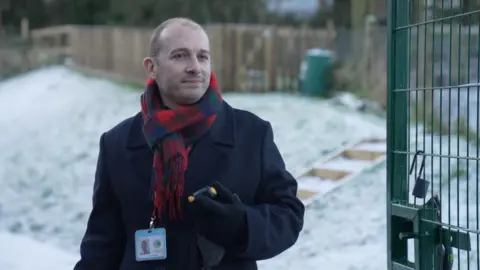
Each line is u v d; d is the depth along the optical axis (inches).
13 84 569.0
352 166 336.2
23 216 343.3
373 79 478.9
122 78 579.2
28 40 669.3
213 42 543.8
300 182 330.0
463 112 284.2
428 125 280.7
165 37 86.2
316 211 289.0
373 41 484.4
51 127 458.6
